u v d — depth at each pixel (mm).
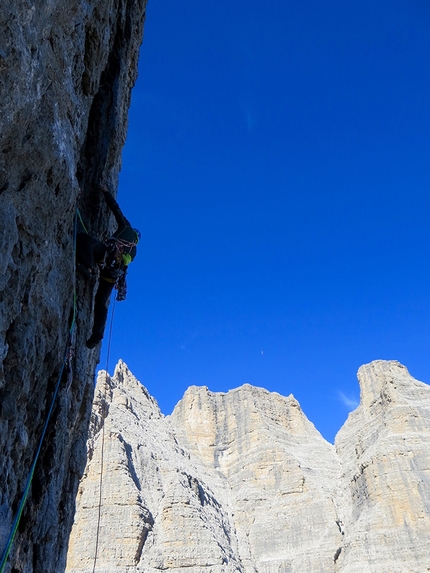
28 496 6691
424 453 117562
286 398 192375
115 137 11234
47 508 7266
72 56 7148
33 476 6859
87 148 9961
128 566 90812
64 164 6730
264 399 184625
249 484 144250
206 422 178000
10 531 5703
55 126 6516
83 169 9641
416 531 103938
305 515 125250
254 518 130250
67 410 7766
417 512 106625
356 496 125375
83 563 90938
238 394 185500
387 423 134500
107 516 98125
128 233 9016
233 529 126000
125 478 105688
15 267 5609
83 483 105125
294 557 114688
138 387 175500
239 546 118938
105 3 8867
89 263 8297
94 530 96188
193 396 188375
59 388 7301
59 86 6660
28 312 5984
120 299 8766
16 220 5770
